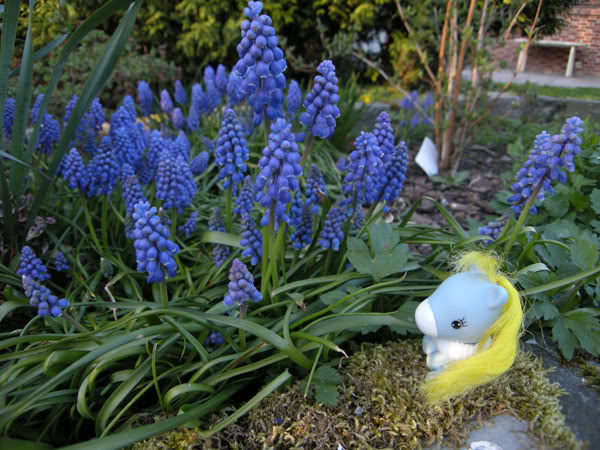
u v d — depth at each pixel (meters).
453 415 0.21
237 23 0.69
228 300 0.21
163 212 0.27
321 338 0.23
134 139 0.38
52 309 0.22
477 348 0.22
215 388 0.24
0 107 0.30
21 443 0.20
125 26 0.31
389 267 0.25
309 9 0.75
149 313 0.23
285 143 0.21
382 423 0.21
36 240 0.34
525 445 0.20
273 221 0.23
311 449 0.21
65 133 0.31
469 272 0.22
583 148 0.35
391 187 0.30
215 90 0.52
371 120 0.65
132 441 0.19
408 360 0.24
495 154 0.58
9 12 0.28
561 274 0.27
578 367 0.24
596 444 0.20
